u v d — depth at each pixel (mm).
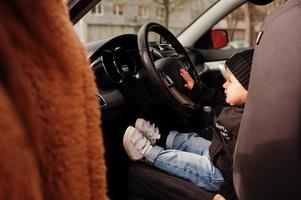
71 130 328
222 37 2287
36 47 306
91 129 356
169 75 1320
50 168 317
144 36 1299
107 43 1392
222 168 1208
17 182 253
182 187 1171
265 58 759
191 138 1450
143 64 1249
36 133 297
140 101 1413
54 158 318
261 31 790
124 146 1281
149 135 1396
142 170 1255
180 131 1590
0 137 245
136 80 1384
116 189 1376
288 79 704
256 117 771
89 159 355
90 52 1398
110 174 1360
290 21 710
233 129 1202
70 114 328
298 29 697
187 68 1505
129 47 1475
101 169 371
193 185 1178
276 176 748
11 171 249
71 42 338
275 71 728
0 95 256
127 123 1419
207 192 1162
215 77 2129
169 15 2582
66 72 328
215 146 1252
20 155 260
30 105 292
